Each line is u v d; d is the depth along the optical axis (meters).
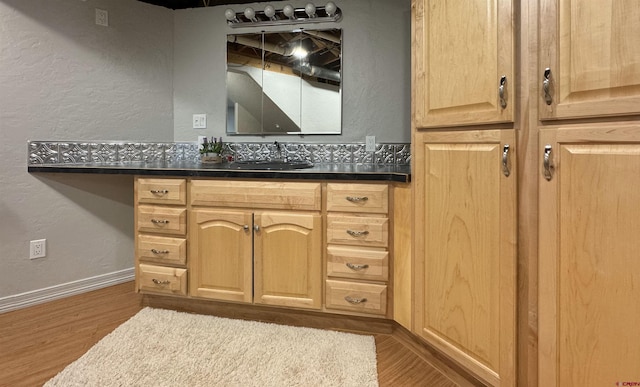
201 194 2.18
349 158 2.70
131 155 2.83
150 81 2.89
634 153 1.03
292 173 2.02
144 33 2.84
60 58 2.50
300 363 1.76
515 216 1.31
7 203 2.35
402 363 1.80
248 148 2.88
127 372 1.67
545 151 1.21
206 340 1.97
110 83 2.71
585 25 1.11
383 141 2.66
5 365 1.74
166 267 2.27
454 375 1.66
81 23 2.58
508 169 1.32
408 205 1.83
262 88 2.86
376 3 2.63
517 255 1.31
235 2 2.86
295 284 2.09
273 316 2.23
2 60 2.29
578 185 1.14
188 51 2.96
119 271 2.84
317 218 2.04
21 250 2.40
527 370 1.32
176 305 2.38
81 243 2.65
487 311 1.42
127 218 2.87
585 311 1.14
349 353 1.85
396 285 1.93
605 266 1.09
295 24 2.77
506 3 1.29
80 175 2.63
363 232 1.96
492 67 1.35
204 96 2.95
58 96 2.51
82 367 1.71
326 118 2.75
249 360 1.78
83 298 2.55
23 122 2.39
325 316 2.15
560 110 1.17
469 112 1.45
